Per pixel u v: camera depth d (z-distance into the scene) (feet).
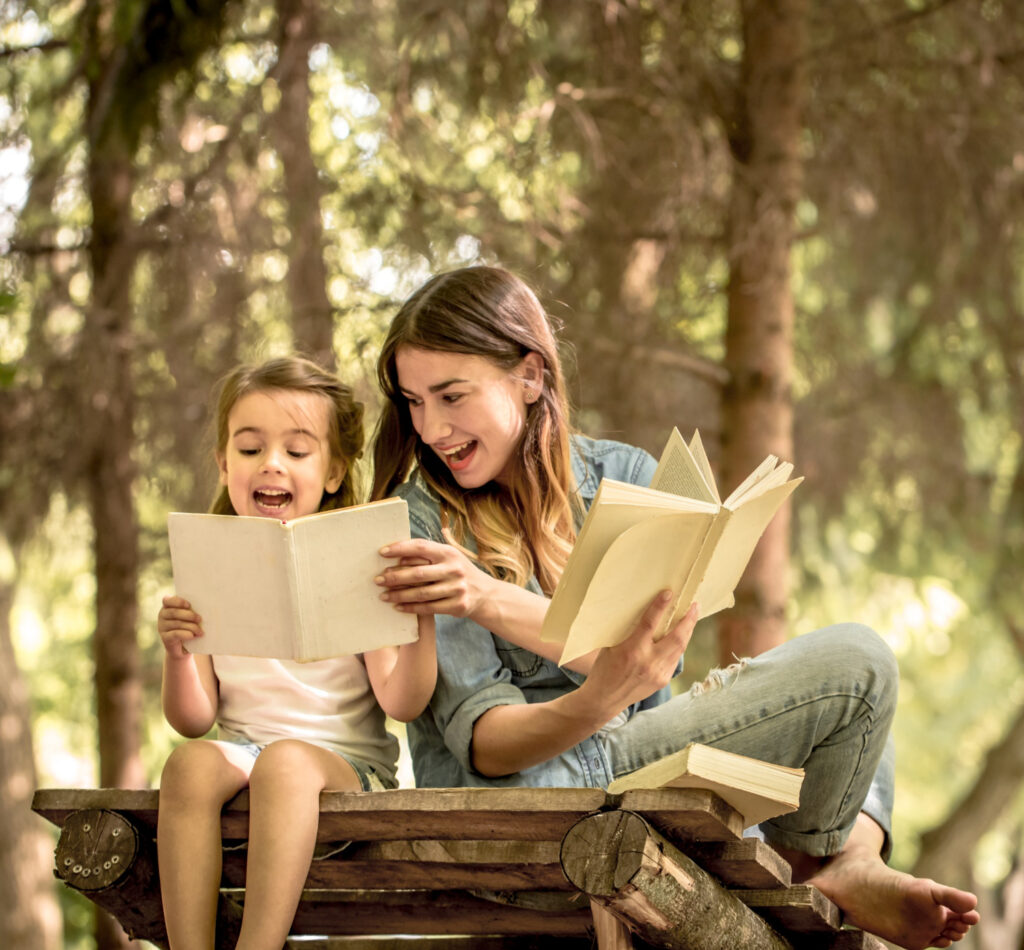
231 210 23.88
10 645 25.07
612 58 22.39
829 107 23.41
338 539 8.91
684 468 8.98
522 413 10.78
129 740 24.48
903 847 43.68
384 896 10.35
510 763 9.75
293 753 9.07
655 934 8.46
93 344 23.66
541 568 10.82
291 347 21.94
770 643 20.93
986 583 31.96
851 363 27.43
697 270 22.79
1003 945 32.86
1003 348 27.04
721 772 7.99
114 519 24.35
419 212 22.56
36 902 24.04
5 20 24.44
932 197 24.06
